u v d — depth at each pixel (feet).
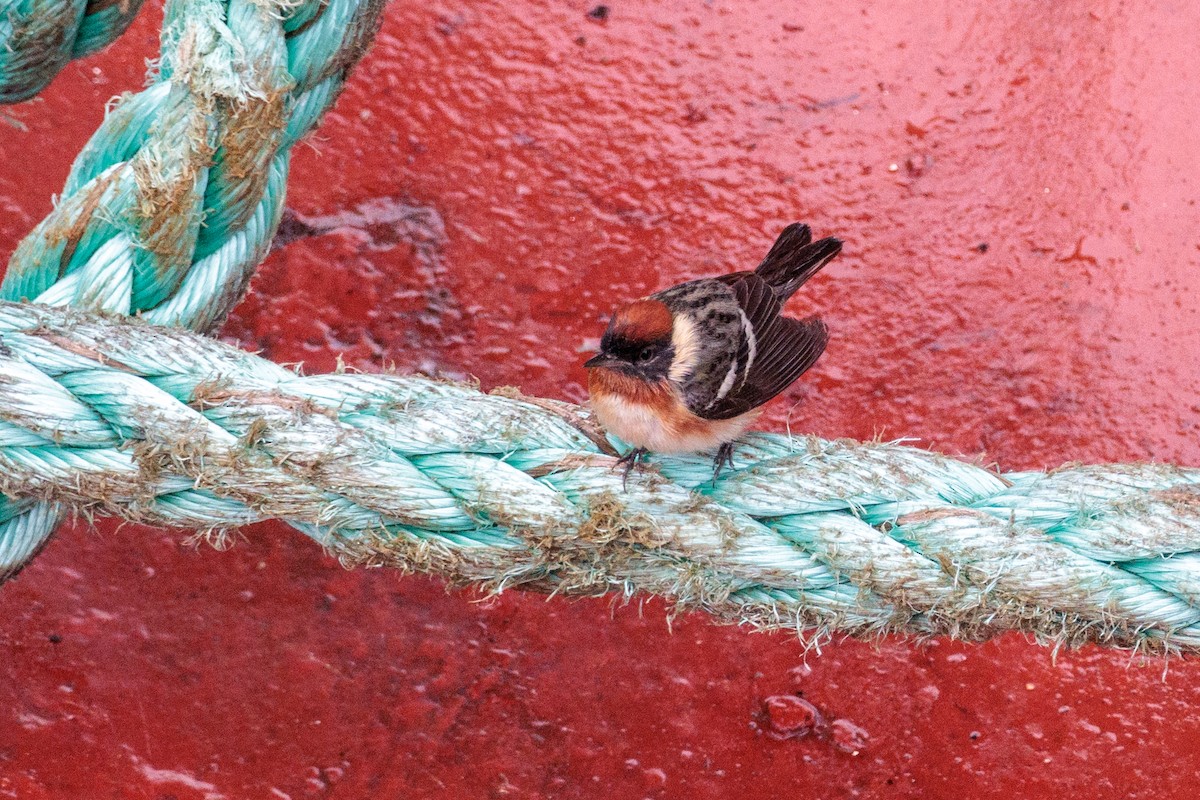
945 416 6.45
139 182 5.25
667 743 6.21
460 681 6.23
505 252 6.51
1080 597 5.13
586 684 6.23
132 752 6.12
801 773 6.21
